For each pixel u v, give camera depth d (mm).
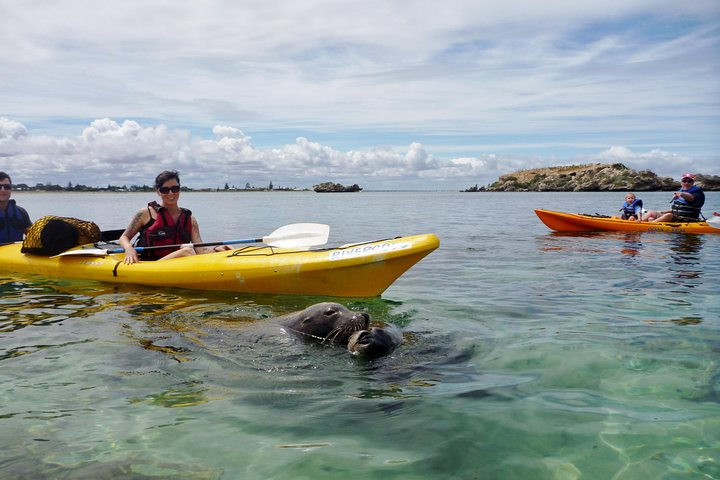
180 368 3533
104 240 7879
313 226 6863
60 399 3021
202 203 41594
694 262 8195
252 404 2951
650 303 5418
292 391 3137
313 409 2877
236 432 2607
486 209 27516
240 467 2277
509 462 2309
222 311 5234
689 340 4102
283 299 5855
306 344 4047
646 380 3266
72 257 7160
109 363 3633
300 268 5918
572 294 5902
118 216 21625
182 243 7148
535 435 2551
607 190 72188
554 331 4406
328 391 3137
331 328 4156
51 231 7203
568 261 8383
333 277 5871
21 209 8500
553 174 89812
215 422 2721
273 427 2660
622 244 10664
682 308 5191
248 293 6164
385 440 2518
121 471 2240
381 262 5652
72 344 4062
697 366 3512
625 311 5090
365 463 2307
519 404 2918
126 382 3287
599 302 5488
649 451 2389
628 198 14859
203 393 3111
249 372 3463
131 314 5078
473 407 2881
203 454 2391
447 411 2834
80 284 6676
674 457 2336
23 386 3215
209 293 6152
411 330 4492
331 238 12469
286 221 18875
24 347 3990
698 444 2445
